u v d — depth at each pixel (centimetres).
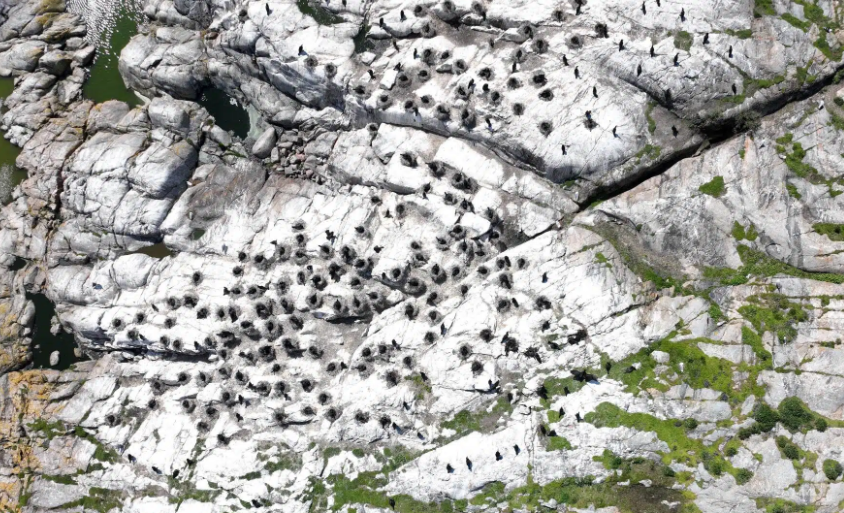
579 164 4197
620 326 3984
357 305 4334
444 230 4319
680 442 3759
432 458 3959
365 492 4003
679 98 4153
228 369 4397
